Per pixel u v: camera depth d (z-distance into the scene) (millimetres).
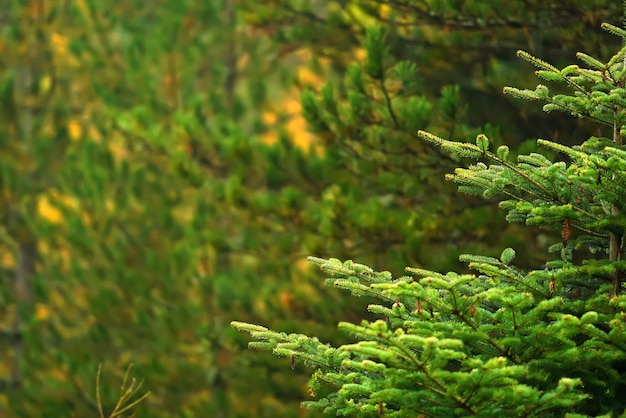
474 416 5137
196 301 16219
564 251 6078
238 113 18531
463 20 10953
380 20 11914
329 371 6074
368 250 11797
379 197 12641
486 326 5352
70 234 17328
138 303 16547
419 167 11062
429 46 12016
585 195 6020
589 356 5352
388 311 5777
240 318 15031
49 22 21000
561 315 5203
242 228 15727
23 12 20828
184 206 18719
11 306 21438
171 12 18609
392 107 11172
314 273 13445
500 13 10641
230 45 18938
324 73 14117
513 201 5832
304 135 18875
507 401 5027
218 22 18859
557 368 5516
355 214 11273
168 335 16047
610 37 10578
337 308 13094
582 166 5555
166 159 15812
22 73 21859
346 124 11109
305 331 12961
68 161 18750
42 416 16672
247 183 13539
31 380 17359
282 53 13727
